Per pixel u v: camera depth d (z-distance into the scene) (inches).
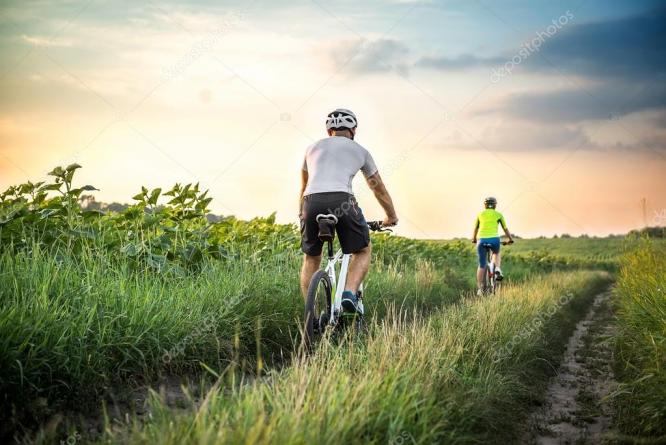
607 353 293.7
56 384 150.9
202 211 309.0
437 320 260.5
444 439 137.7
